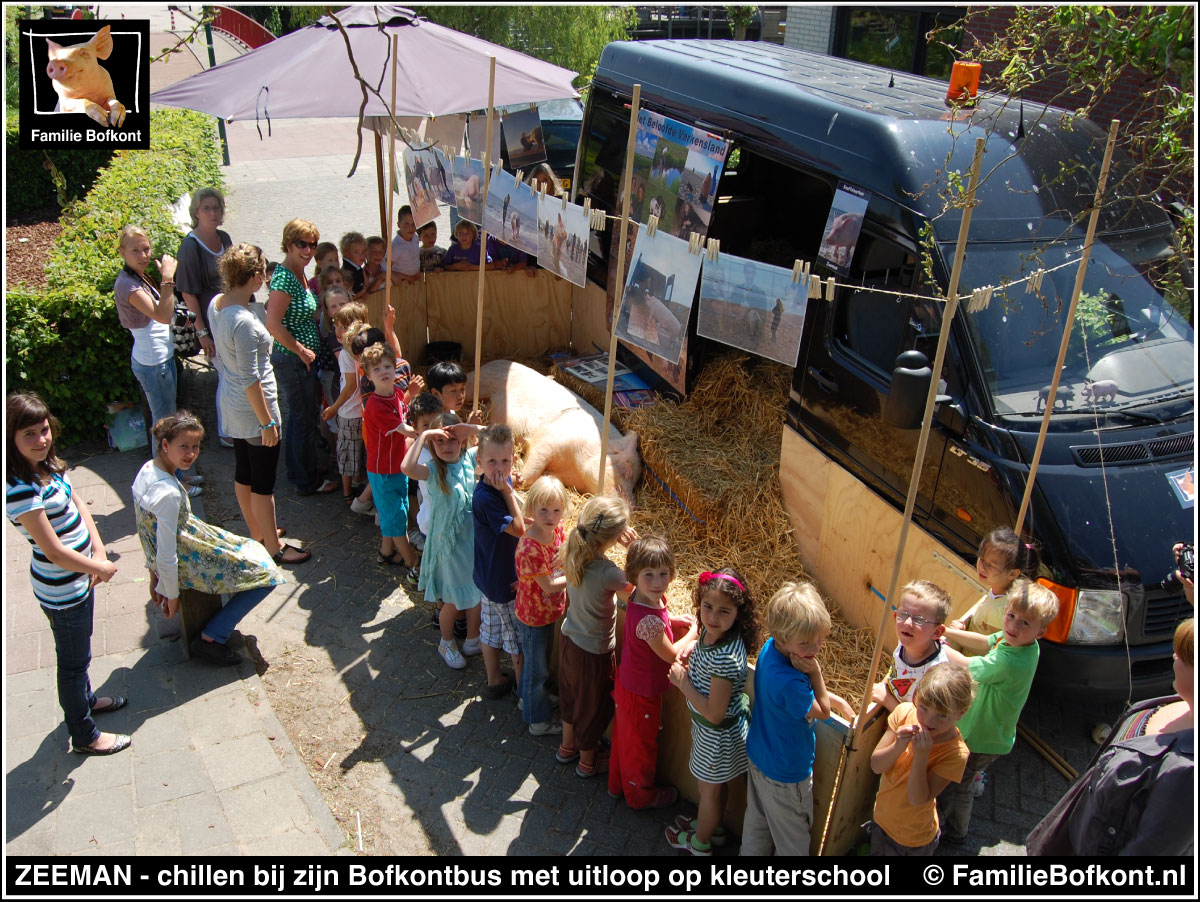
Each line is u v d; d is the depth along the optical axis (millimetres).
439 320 8000
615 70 7059
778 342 3668
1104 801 2947
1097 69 3900
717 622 3539
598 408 6473
